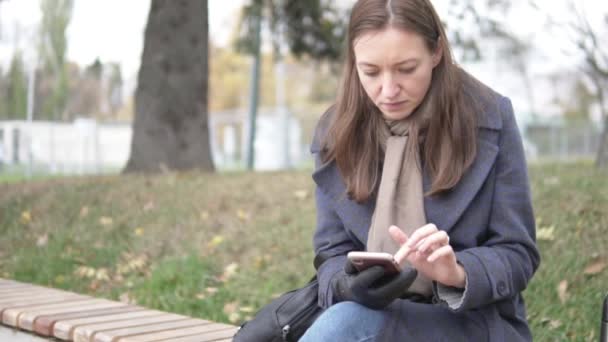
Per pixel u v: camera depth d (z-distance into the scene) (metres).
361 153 2.32
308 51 9.82
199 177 7.20
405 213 2.21
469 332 2.08
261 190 6.45
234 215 5.89
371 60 2.14
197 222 5.81
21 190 7.16
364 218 2.30
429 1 2.20
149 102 8.23
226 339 3.03
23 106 18.80
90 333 3.15
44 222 6.25
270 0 9.50
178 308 4.49
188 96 8.27
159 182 6.96
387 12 2.12
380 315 2.04
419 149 2.25
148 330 3.18
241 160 23.36
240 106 35.12
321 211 2.45
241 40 10.03
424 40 2.14
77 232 5.96
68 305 3.74
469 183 2.19
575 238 4.51
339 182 2.38
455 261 1.99
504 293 2.06
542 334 3.62
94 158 18.47
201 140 8.35
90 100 28.34
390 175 2.24
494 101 2.25
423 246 1.96
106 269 5.31
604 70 7.95
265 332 2.25
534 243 2.21
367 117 2.32
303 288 2.33
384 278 2.00
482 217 2.21
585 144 23.70
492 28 8.58
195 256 5.14
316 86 39.88
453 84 2.21
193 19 8.30
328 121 2.46
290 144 22.48
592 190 5.33
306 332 2.06
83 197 6.65
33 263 5.54
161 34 8.23
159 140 8.19
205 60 8.41
